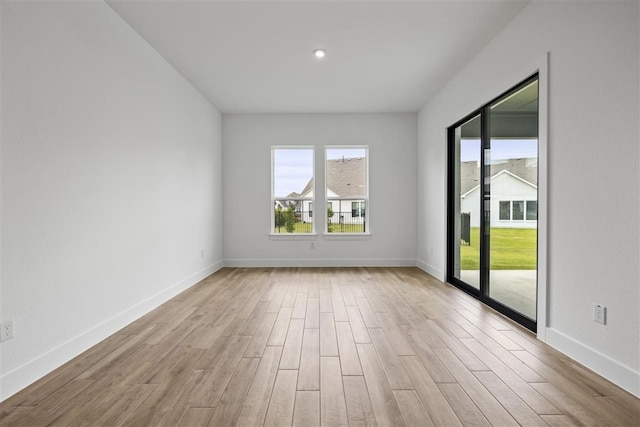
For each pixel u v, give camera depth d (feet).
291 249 19.84
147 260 11.21
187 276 14.57
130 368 7.18
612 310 6.59
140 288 10.77
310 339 8.79
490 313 10.98
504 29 10.41
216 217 18.54
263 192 19.77
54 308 7.28
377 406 5.76
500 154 11.10
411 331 9.36
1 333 6.08
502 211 11.03
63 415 5.52
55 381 6.66
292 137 19.71
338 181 20.06
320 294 13.42
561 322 8.00
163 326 9.80
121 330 9.48
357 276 16.98
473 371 7.02
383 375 6.86
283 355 7.81
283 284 15.20
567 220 7.77
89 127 8.42
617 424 5.27
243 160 19.71
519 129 9.95
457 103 14.02
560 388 6.33
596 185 6.97
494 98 11.18
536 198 9.19
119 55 9.69
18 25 6.46
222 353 7.93
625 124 6.31
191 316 10.72
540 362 7.42
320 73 13.91
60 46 7.48
